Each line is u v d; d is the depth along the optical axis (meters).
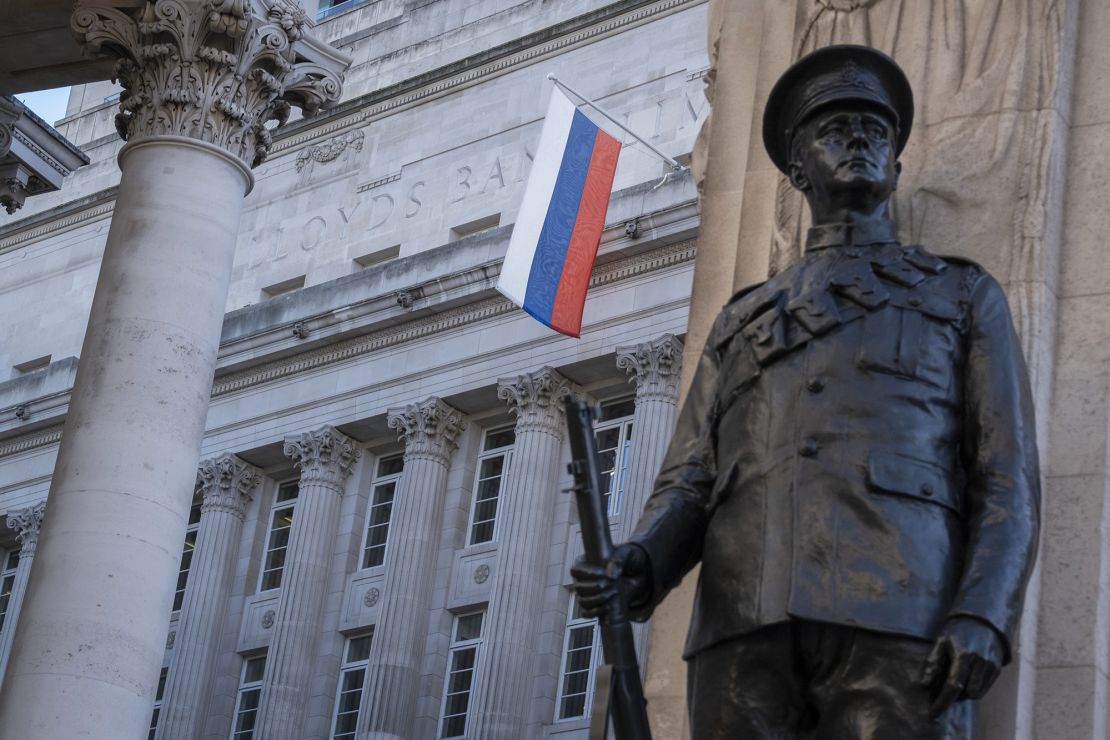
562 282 29.83
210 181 15.34
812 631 3.63
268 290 48.00
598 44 45.16
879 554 3.60
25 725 12.95
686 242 39.91
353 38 50.44
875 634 3.55
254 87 16.02
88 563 13.48
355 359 44.69
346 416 44.12
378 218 47.06
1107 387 4.37
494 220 45.44
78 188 52.31
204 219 15.12
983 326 3.87
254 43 15.98
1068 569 4.21
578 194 30.12
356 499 44.06
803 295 3.96
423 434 42.59
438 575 41.62
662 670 4.92
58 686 13.05
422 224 46.28
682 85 43.28
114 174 51.88
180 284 14.69
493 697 38.59
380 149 47.94
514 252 29.42
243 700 43.66
